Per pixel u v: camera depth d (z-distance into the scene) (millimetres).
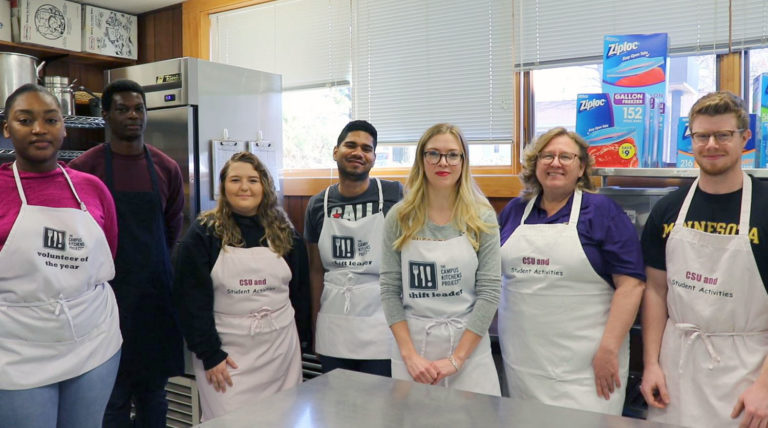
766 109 1881
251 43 3498
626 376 1754
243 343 2016
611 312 1721
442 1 2891
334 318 2164
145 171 2219
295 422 1129
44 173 1693
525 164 1908
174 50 3707
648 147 2031
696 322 1607
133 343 2146
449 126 1803
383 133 3094
